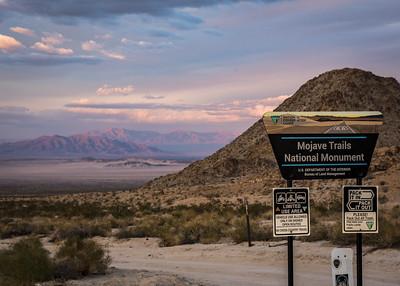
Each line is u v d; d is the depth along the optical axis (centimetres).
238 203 5269
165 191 8025
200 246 2203
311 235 1984
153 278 1409
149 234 2788
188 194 7006
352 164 989
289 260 970
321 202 4362
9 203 6938
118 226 3481
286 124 977
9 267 1426
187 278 1486
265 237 2181
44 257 1491
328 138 986
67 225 3108
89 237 2905
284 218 961
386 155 6194
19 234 3228
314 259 1683
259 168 8981
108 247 2481
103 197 8575
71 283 1365
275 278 1460
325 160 985
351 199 987
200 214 3638
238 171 9181
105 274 1528
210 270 1647
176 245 2362
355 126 987
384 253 1662
